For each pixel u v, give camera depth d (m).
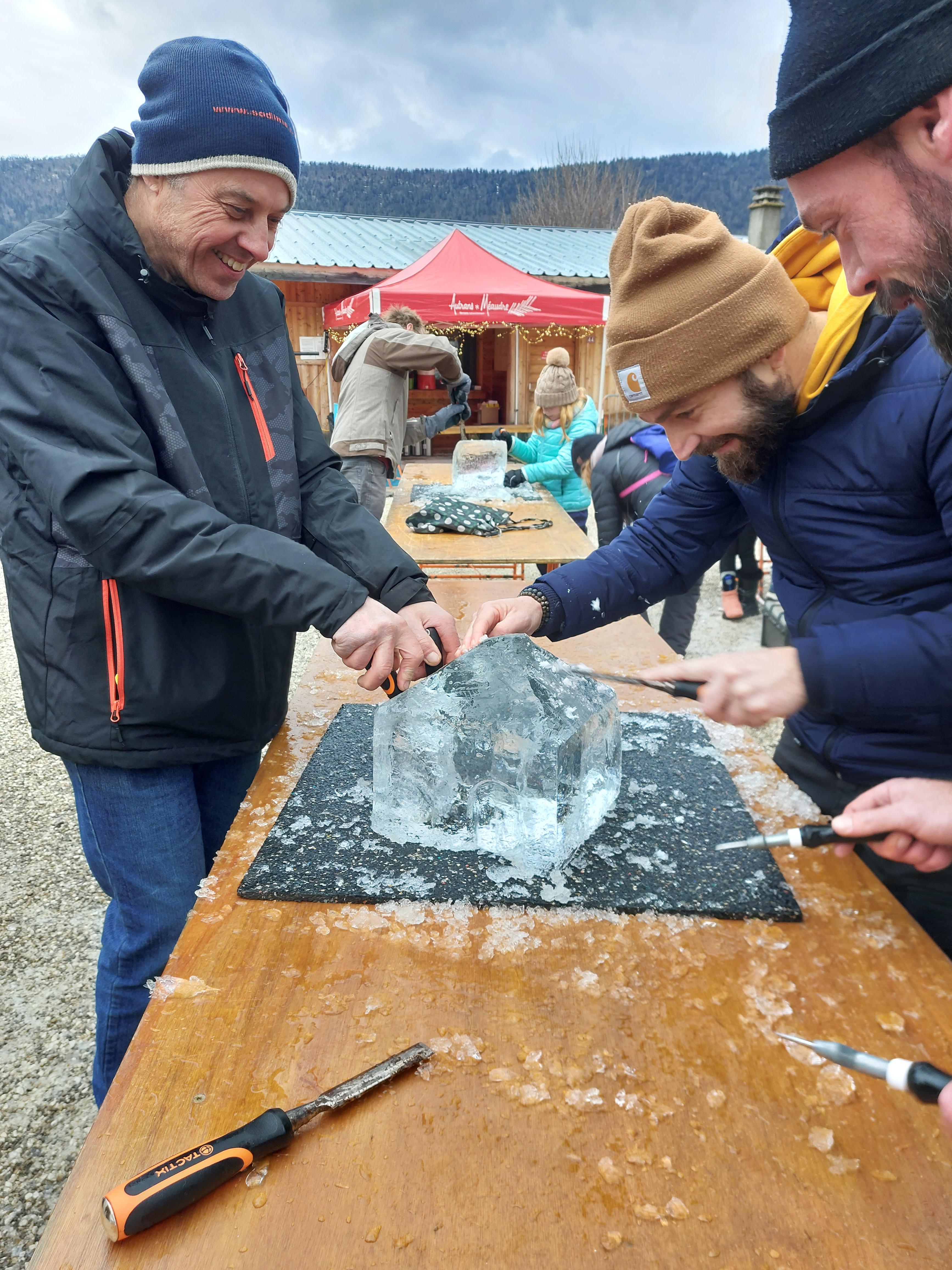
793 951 0.89
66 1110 1.67
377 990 0.84
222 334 1.33
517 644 1.11
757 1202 0.62
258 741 1.40
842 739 1.21
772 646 3.91
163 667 1.22
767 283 0.99
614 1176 0.64
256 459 1.36
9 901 2.35
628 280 1.04
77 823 2.77
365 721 1.46
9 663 4.21
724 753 1.33
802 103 0.60
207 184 1.07
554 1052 0.76
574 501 4.61
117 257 1.15
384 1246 0.59
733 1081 0.73
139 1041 0.77
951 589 1.07
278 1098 0.71
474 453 4.05
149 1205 0.58
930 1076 0.58
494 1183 0.64
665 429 1.15
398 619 1.14
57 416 1.04
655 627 4.55
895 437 1.00
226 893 0.99
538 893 0.98
